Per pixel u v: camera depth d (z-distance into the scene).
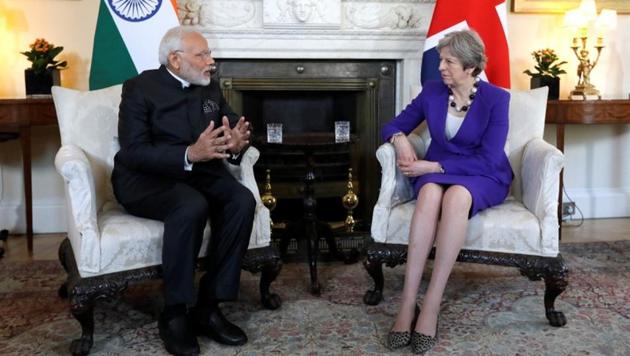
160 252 1.91
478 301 2.27
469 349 1.86
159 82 2.06
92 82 2.81
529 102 2.39
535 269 2.00
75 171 1.78
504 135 2.11
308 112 3.57
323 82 3.33
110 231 1.84
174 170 1.92
